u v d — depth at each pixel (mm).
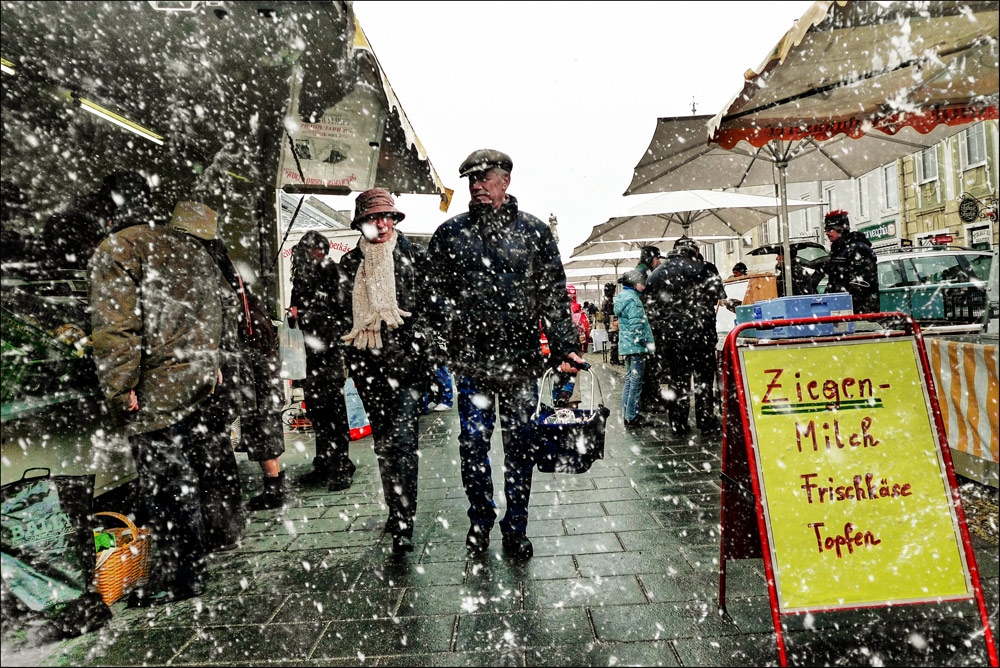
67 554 2703
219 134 5145
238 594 3021
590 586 2920
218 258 3578
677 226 12391
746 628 2475
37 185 4457
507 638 2477
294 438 7484
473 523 3436
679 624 2527
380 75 3268
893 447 2318
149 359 2914
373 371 3584
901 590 2207
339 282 4004
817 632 2422
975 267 10492
